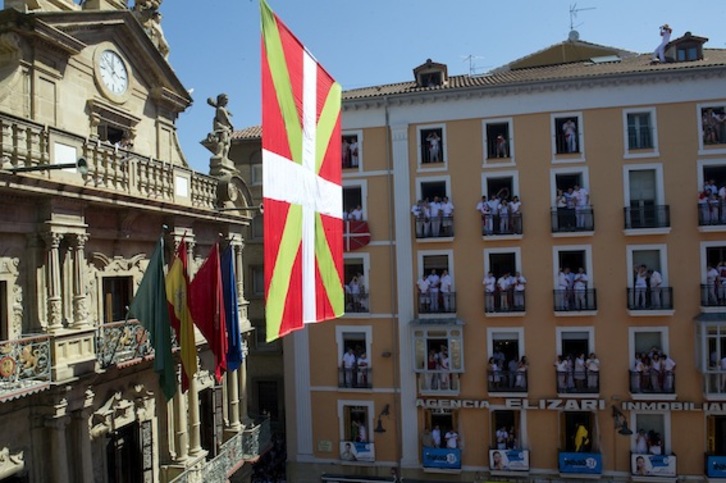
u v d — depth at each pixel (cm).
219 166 1944
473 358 2459
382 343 2534
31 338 1086
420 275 2519
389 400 2522
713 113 2366
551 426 2398
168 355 1300
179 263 1333
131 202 1378
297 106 903
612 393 2367
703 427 2314
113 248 1433
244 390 2109
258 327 2930
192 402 1722
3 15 1173
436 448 2428
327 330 2592
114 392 1407
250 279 2923
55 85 1303
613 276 2384
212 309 1336
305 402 2603
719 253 2369
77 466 1247
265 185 781
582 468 2333
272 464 2698
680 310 2341
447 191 2517
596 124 2419
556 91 2439
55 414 1161
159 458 1608
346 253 2598
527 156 2458
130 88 1594
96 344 1291
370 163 2580
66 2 1405
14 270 1134
